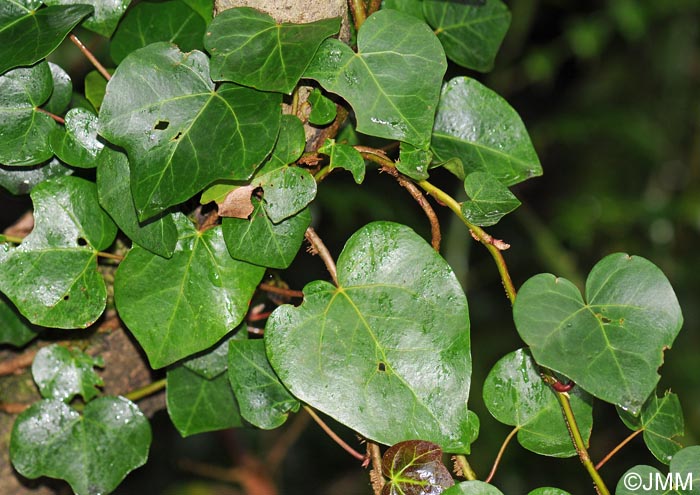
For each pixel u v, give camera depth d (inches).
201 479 64.7
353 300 34.4
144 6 36.7
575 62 77.4
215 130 34.2
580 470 65.6
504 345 71.2
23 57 34.9
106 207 34.8
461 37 38.4
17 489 38.6
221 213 34.5
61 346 37.1
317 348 34.3
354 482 70.6
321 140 35.9
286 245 34.8
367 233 34.6
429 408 34.0
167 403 36.8
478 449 65.1
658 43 78.9
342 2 35.5
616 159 80.9
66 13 35.5
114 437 36.8
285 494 69.6
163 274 35.0
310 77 34.5
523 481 64.9
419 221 63.9
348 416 34.1
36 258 35.3
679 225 79.1
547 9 72.8
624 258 34.0
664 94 81.8
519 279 73.7
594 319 33.6
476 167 36.6
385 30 34.8
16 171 36.0
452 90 36.8
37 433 36.6
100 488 36.6
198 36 36.8
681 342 75.4
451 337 34.1
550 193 79.7
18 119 35.4
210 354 36.2
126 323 34.8
